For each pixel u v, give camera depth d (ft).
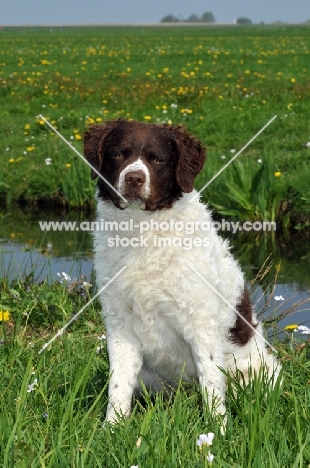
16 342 17.19
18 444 11.21
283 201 34.06
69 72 82.64
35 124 53.11
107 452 11.71
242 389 13.74
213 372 14.52
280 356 17.66
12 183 40.09
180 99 61.77
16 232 33.63
